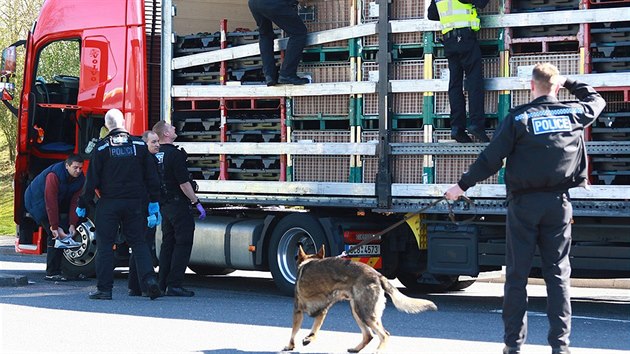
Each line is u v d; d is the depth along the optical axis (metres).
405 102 15.95
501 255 15.23
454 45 15.02
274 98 17.34
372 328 10.94
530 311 15.44
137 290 16.72
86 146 19.52
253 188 17.59
